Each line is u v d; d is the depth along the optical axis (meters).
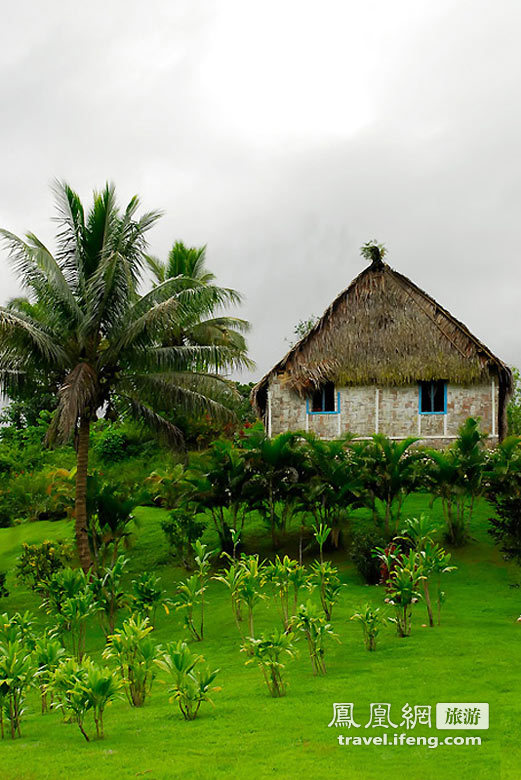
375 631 11.41
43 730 8.41
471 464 20.12
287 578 12.75
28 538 26.95
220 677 10.64
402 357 28.20
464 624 13.19
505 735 7.18
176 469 28.72
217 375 22.56
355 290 29.25
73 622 12.30
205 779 6.25
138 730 7.98
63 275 20.16
